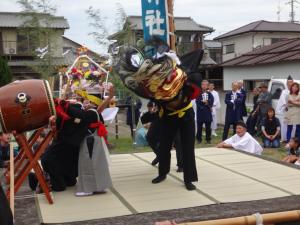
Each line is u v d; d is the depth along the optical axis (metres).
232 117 11.42
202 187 5.05
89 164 4.79
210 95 11.46
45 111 4.23
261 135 11.74
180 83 4.57
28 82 4.30
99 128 4.82
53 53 16.23
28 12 15.35
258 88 12.89
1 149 7.34
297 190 4.85
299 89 10.28
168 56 4.55
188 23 27.86
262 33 28.52
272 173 5.71
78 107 4.75
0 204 2.29
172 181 5.36
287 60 14.90
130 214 4.11
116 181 5.43
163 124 5.10
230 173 5.74
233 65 18.38
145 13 6.61
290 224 3.93
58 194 4.90
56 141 5.00
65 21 22.12
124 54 4.59
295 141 8.79
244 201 4.45
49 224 3.87
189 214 4.06
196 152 7.30
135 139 11.45
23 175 4.44
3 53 23.56
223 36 30.84
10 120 4.17
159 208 4.28
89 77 5.11
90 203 4.52
